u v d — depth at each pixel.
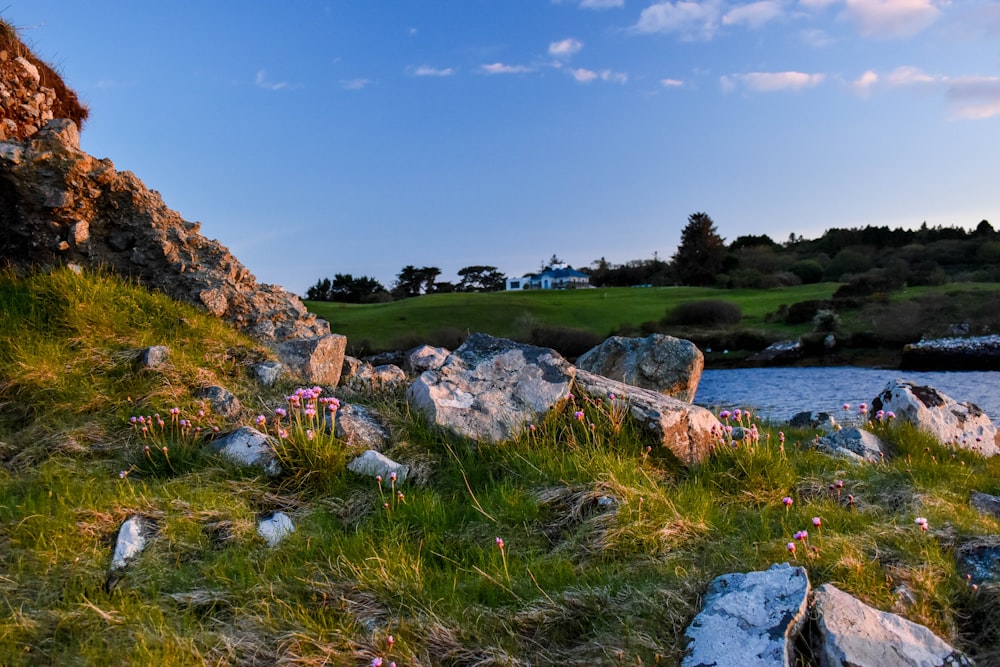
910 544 5.25
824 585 4.38
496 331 69.12
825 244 148.50
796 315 69.44
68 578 4.64
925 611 4.48
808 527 5.73
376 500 6.06
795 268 124.44
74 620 4.16
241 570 4.81
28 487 5.71
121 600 4.39
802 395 31.92
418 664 3.94
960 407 11.36
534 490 6.25
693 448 7.51
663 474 7.11
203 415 7.13
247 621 4.23
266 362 8.79
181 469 6.34
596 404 7.82
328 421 7.23
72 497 5.48
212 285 10.20
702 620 4.18
